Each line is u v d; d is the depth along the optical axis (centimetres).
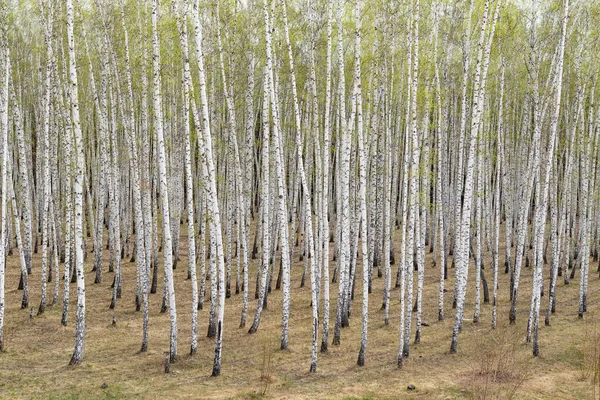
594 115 1917
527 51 1764
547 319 1466
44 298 1594
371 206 1961
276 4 1695
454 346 1273
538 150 1367
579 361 1179
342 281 1348
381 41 1524
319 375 1123
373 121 1680
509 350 1265
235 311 1684
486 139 1914
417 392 1012
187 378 1098
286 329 1309
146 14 1716
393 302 1809
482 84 1233
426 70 1571
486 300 1761
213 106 1795
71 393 991
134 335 1423
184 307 1744
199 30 1098
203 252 1709
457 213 1622
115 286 1716
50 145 1930
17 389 1002
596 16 1582
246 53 1739
